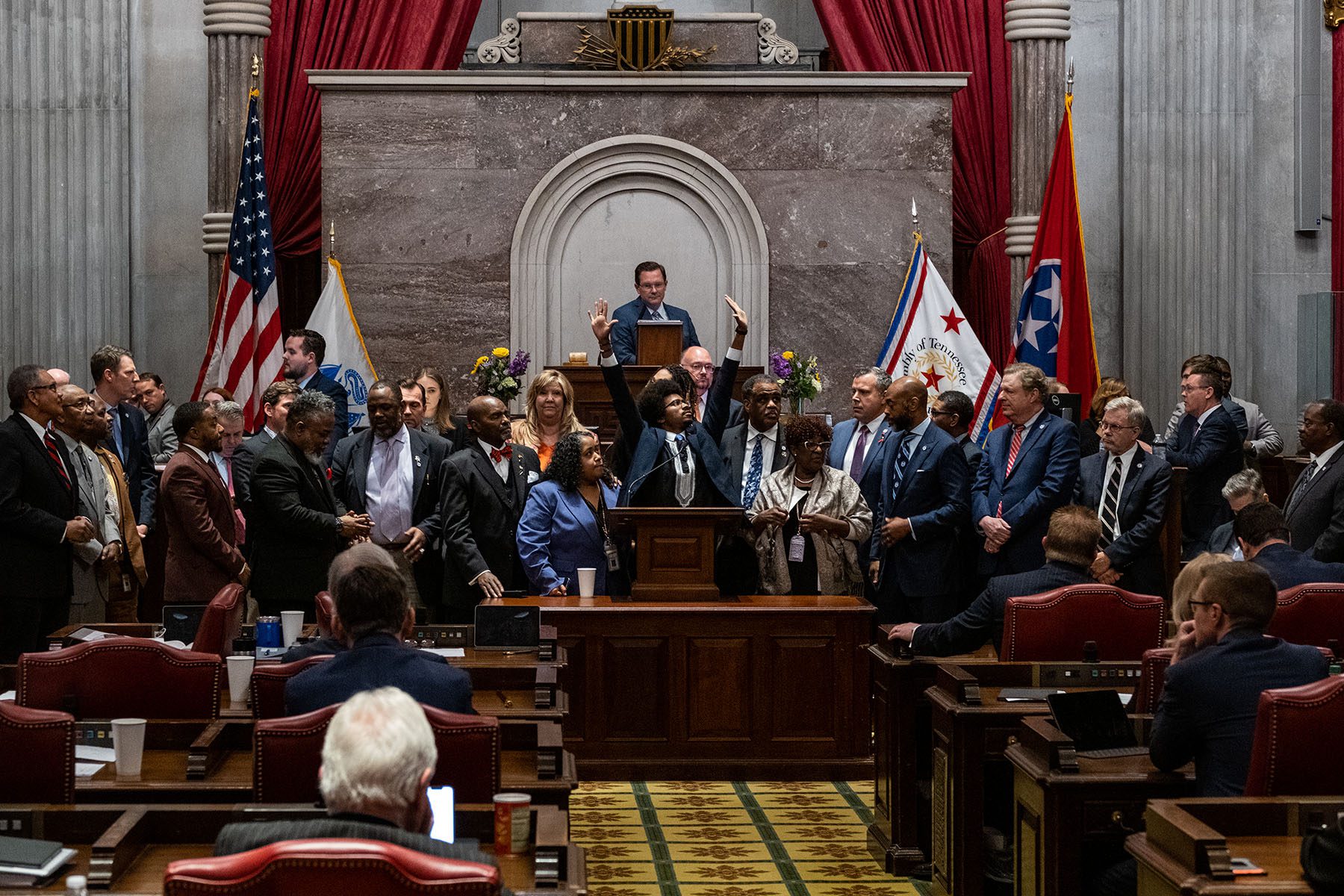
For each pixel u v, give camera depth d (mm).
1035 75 11188
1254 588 3939
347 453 7199
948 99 10367
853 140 10328
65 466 6988
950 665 4965
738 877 5328
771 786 6633
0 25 11328
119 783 3758
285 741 3492
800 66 10797
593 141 10289
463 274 10266
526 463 7199
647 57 10531
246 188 10094
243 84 11172
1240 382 11570
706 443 7004
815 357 10328
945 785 4914
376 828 2627
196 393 9914
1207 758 3867
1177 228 11547
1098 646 5023
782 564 7199
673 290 10406
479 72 10211
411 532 6930
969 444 7387
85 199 11461
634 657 6680
